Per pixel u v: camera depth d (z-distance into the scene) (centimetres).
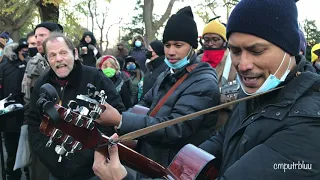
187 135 206
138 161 146
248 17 114
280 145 109
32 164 324
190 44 227
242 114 135
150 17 1212
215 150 158
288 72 119
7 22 1395
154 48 515
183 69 227
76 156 240
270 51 115
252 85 119
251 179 108
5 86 450
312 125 108
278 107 115
